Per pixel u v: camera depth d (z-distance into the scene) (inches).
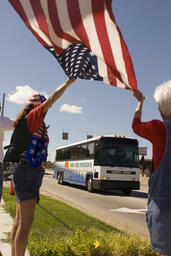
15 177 122.0
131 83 118.1
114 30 121.6
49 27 128.5
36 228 226.2
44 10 130.6
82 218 287.6
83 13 124.8
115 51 121.7
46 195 567.8
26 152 120.6
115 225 297.9
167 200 85.4
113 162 674.2
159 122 92.2
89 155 757.3
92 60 126.6
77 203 485.7
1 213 300.0
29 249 171.5
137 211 422.3
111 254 158.9
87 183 752.3
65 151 1015.6
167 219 84.2
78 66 124.4
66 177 968.9
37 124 118.2
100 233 188.1
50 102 117.3
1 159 139.9
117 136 697.6
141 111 106.0
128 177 674.8
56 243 166.1
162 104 93.2
